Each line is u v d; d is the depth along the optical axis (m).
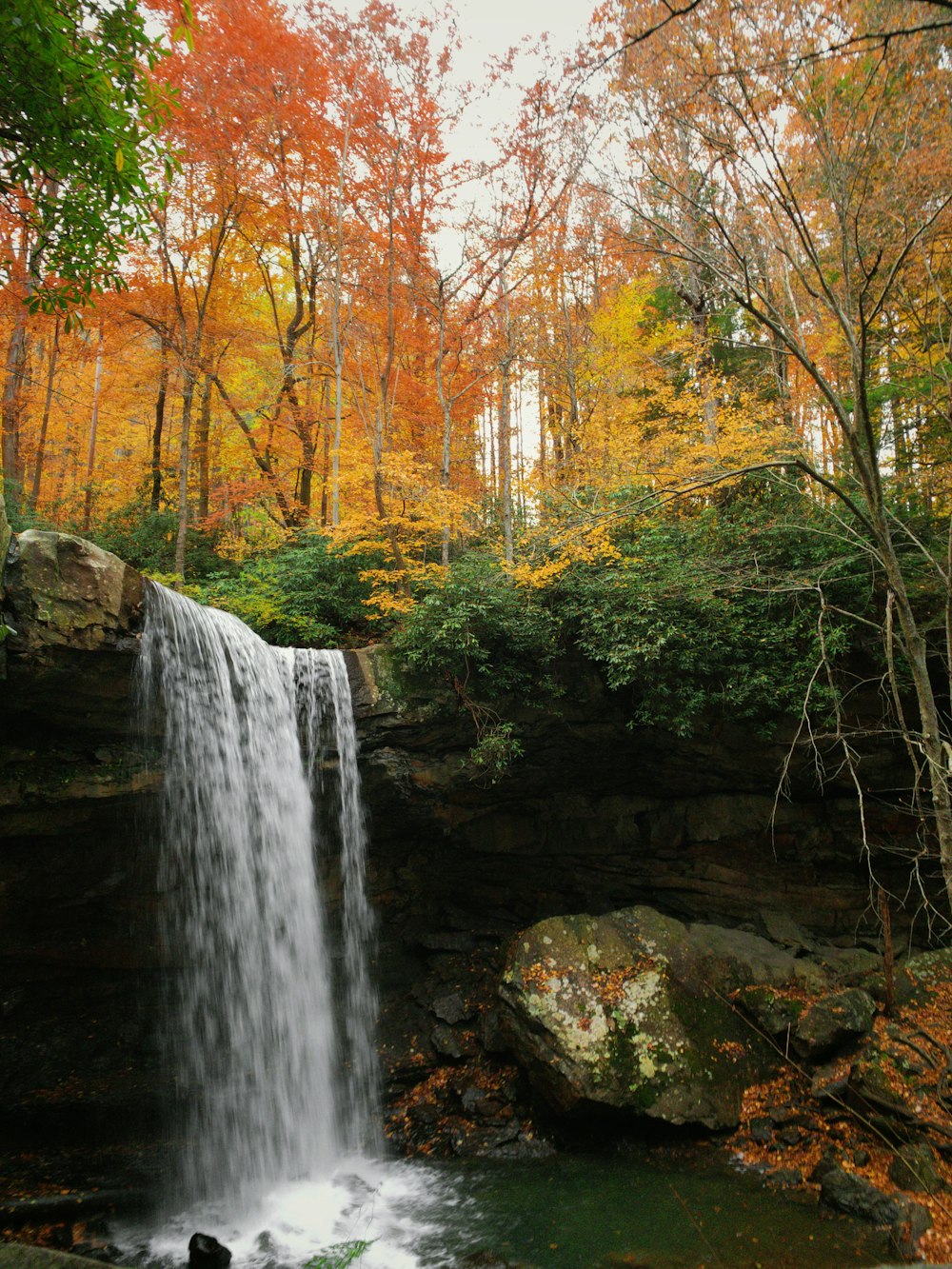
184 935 9.24
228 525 18.19
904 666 12.18
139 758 8.50
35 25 4.75
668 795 13.40
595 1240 7.18
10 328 15.14
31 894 8.30
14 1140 8.49
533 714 12.04
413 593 13.05
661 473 10.66
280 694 10.43
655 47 8.12
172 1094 9.14
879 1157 8.00
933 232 9.17
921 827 12.48
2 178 5.74
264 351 19.25
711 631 12.02
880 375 12.60
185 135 13.72
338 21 13.48
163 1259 7.30
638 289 17.44
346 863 11.37
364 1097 10.45
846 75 7.95
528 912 13.30
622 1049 9.27
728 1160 8.49
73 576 7.44
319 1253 7.33
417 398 17.22
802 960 11.28
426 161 13.84
